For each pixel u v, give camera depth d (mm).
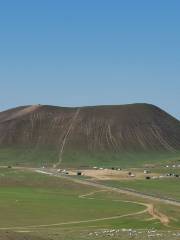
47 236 90750
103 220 129500
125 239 89188
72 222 125688
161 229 115625
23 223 122438
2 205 153625
